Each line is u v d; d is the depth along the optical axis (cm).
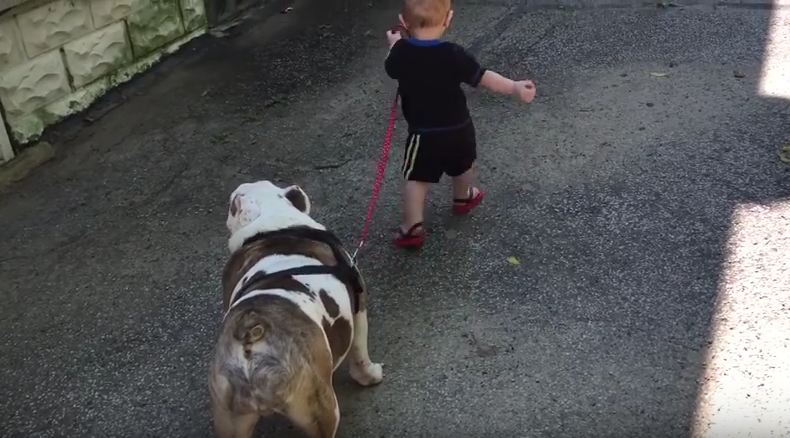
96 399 312
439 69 340
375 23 621
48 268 386
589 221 394
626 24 598
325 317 246
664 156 440
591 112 487
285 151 469
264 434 285
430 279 362
